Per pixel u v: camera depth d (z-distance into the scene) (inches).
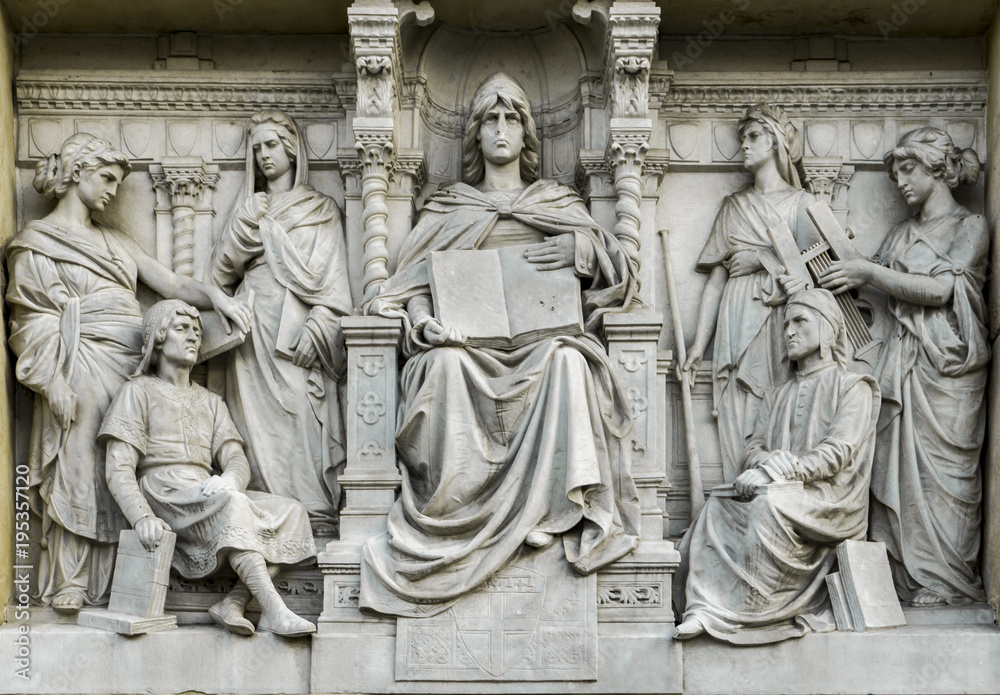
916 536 292.7
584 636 277.0
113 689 278.2
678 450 303.1
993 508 289.9
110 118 319.0
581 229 301.1
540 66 323.0
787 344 298.8
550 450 282.5
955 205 308.0
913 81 317.7
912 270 300.7
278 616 278.4
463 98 323.6
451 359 288.4
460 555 277.4
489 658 276.5
